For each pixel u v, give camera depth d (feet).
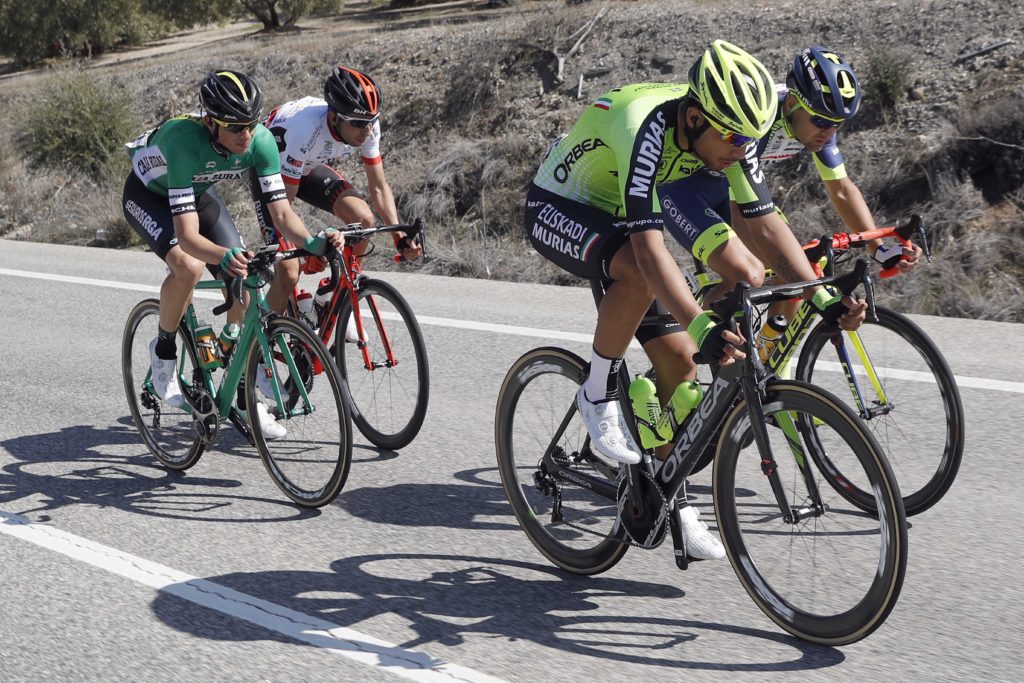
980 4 37.73
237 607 12.58
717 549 12.64
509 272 34.32
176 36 148.36
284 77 59.82
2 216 53.01
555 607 12.40
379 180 20.18
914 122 33.96
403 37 57.31
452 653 11.30
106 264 38.14
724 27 44.39
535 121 44.27
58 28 131.54
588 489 13.17
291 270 19.47
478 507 15.76
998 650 10.93
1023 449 16.52
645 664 10.93
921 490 14.70
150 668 11.19
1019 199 29.50
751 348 10.85
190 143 16.10
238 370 16.58
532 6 53.98
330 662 11.20
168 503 16.30
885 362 15.74
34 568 13.88
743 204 12.72
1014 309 25.49
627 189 11.51
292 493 16.10
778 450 11.25
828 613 11.03
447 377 22.31
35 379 23.76
